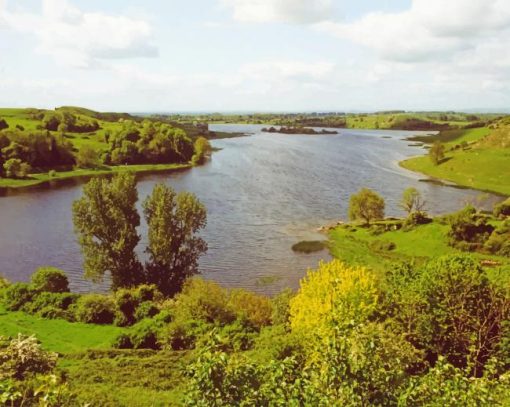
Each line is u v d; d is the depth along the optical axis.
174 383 30.45
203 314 42.69
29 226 92.88
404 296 32.38
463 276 32.00
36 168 162.00
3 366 22.33
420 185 136.50
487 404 13.14
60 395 13.16
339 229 90.94
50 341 40.06
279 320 42.38
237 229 90.69
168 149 192.38
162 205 55.28
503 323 29.33
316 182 140.25
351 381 12.28
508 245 71.88
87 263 54.44
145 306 45.56
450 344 30.67
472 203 113.94
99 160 182.75
